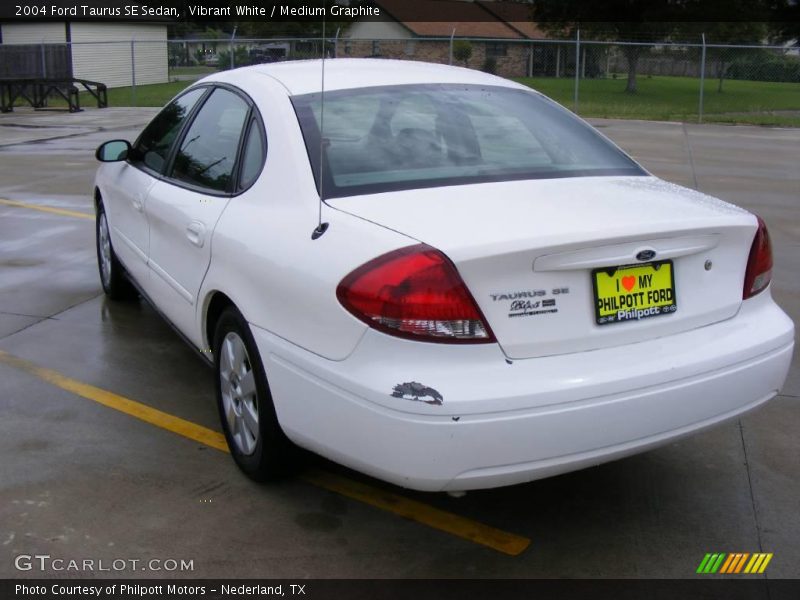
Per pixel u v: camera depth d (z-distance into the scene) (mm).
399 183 3246
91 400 4402
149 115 23922
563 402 2686
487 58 39969
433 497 3516
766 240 3297
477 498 3518
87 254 7387
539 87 34594
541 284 2752
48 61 28781
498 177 3357
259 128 3682
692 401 2920
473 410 2596
